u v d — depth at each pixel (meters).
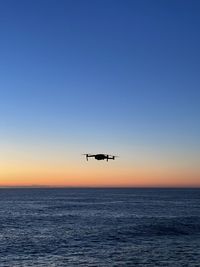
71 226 82.31
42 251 53.75
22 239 64.25
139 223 86.25
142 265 45.41
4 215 110.62
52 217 103.81
